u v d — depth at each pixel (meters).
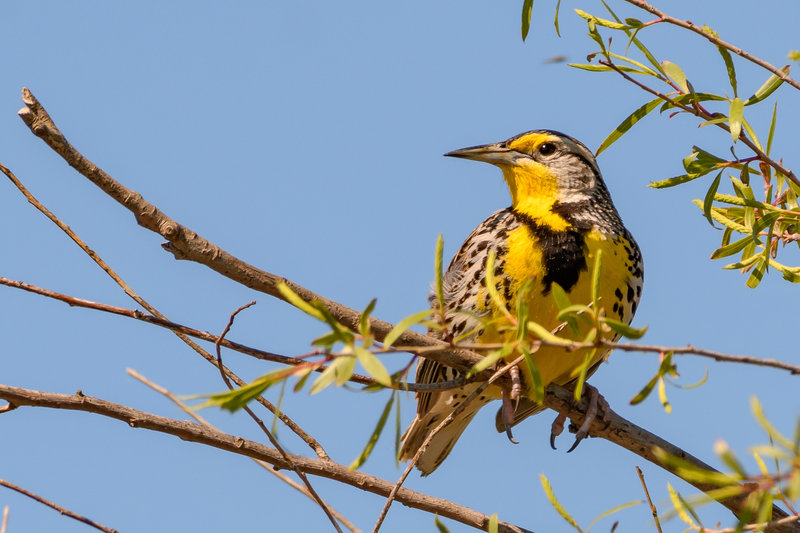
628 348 5.61
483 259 10.28
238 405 5.44
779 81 7.97
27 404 7.63
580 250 10.27
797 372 5.44
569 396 10.10
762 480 4.89
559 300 5.97
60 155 6.69
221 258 7.23
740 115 7.47
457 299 10.33
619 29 8.15
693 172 8.27
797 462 4.81
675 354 5.70
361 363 5.25
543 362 9.90
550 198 11.13
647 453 9.41
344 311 7.62
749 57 7.73
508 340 6.31
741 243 8.61
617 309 10.45
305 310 5.43
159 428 8.05
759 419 4.91
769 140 8.14
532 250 10.17
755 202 8.30
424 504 8.73
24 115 6.58
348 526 8.13
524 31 8.32
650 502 7.60
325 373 5.31
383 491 8.70
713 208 9.11
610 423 9.46
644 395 5.76
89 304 7.59
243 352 7.72
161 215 7.04
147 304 7.81
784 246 8.92
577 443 9.48
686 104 8.25
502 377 9.93
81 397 7.84
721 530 6.23
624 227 11.01
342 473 8.61
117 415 7.94
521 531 8.64
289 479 8.16
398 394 5.73
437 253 5.85
